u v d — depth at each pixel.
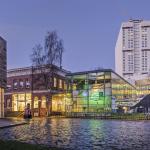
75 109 79.50
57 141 22.23
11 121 48.31
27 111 63.19
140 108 76.19
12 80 87.94
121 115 70.25
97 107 76.44
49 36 81.25
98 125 43.72
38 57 80.88
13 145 12.90
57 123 48.06
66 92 81.25
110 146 19.45
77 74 79.88
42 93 82.31
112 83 75.50
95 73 77.25
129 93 81.62
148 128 37.72
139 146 19.50
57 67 83.94
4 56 58.38
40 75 82.50
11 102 87.38
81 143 21.06
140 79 114.44
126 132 31.34
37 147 13.07
